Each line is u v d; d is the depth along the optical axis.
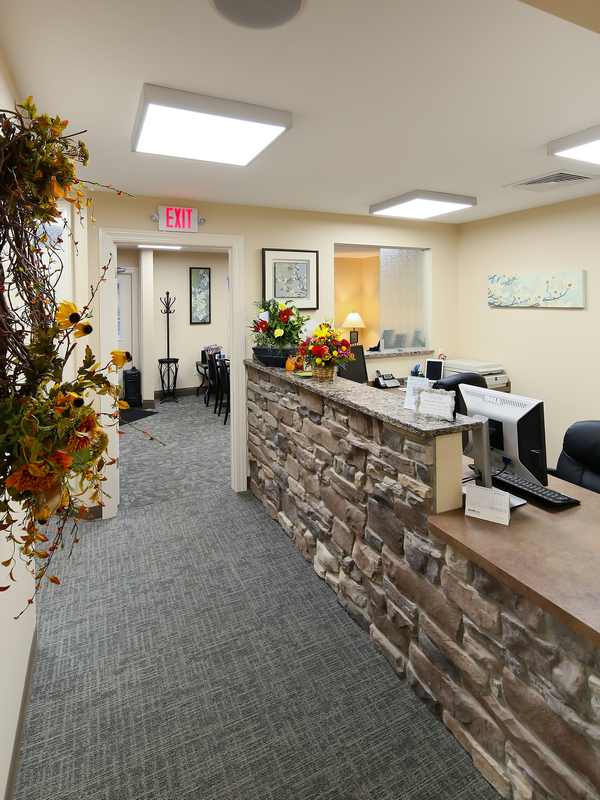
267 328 3.47
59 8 1.34
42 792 1.53
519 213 4.14
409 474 1.86
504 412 1.85
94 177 3.02
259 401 3.74
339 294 7.43
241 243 3.79
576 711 1.24
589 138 2.26
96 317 3.41
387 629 2.08
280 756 1.65
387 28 1.44
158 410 7.35
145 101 1.80
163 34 1.48
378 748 1.67
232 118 1.94
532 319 4.15
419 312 4.80
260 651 2.16
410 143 2.44
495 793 1.51
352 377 4.21
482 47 1.56
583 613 1.18
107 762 1.63
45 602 2.52
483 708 1.56
